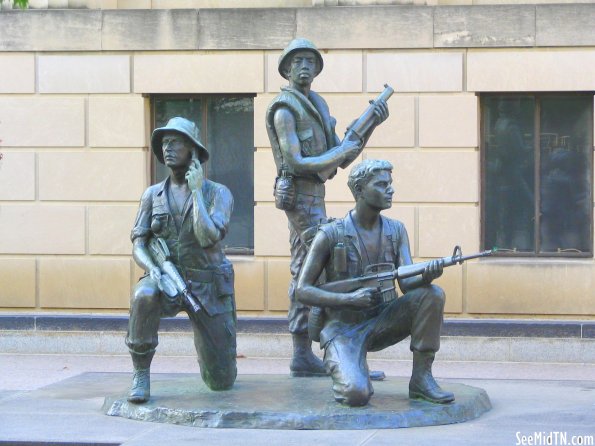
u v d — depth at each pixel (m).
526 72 17.38
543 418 10.65
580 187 17.64
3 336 17.81
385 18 17.52
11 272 18.23
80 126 18.16
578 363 16.75
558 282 17.27
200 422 10.22
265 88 17.83
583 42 17.30
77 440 9.89
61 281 18.17
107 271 18.11
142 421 10.48
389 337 10.65
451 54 17.48
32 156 18.23
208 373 11.03
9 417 10.79
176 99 18.27
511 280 17.33
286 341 17.28
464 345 16.97
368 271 10.59
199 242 10.70
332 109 17.61
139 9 18.06
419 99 17.53
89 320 17.72
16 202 18.27
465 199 17.47
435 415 10.29
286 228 17.72
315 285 10.62
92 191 18.16
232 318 11.07
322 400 10.60
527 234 17.70
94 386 12.53
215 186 10.98
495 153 17.72
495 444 9.59
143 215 10.97
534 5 17.33
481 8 17.41
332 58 17.61
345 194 17.58
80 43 18.12
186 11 17.95
